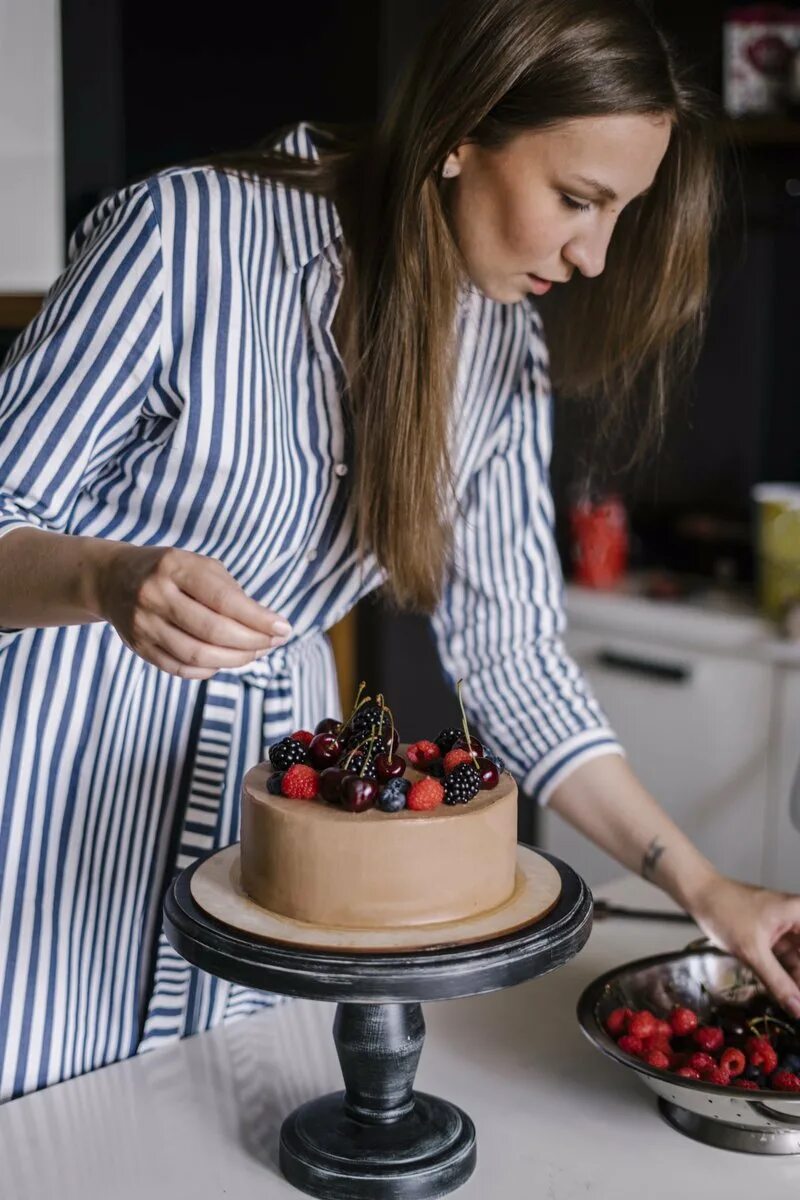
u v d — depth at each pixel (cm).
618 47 108
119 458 119
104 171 244
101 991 128
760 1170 106
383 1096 104
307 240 121
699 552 312
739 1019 121
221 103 289
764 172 301
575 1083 119
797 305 315
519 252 115
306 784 101
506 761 147
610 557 306
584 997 118
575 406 163
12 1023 123
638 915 151
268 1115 112
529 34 108
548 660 148
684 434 316
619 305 135
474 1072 120
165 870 130
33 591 98
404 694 288
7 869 122
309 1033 127
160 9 285
